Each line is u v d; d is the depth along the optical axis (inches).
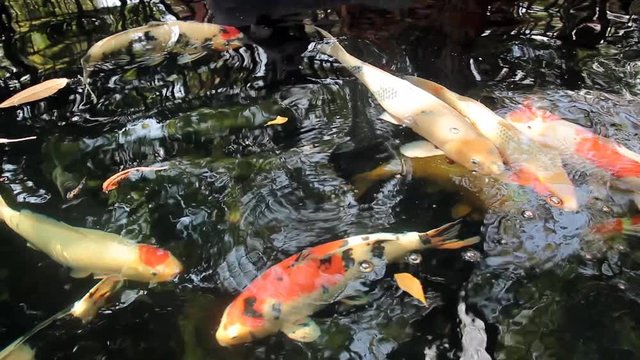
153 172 55.1
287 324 41.4
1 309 44.2
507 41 73.4
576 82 65.4
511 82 65.6
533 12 79.9
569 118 59.6
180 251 47.6
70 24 82.9
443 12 80.0
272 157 56.2
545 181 49.6
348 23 78.5
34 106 64.6
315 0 82.7
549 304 43.2
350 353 40.3
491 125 55.5
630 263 45.3
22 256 48.0
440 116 55.6
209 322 42.5
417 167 53.6
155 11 85.9
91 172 55.6
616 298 43.3
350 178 53.5
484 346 40.9
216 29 73.9
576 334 41.3
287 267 43.2
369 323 41.9
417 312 42.8
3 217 50.2
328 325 41.8
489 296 43.7
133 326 42.7
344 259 44.3
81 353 41.3
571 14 79.2
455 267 45.4
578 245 46.6
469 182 51.5
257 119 61.3
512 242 46.9
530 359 40.2
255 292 41.7
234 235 48.9
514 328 41.9
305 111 62.2
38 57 74.8
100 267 46.1
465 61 69.6
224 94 65.4
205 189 53.2
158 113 62.9
